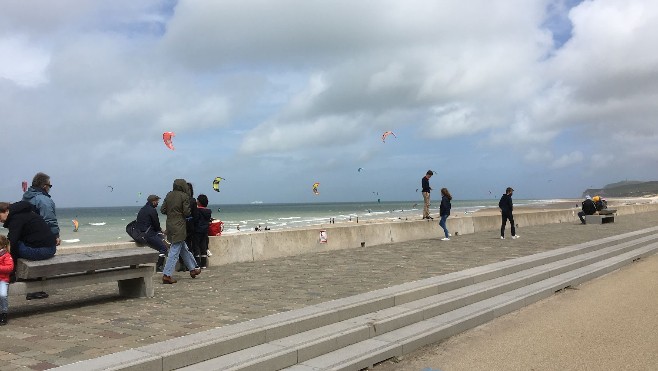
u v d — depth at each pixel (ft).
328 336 19.63
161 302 24.86
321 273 34.22
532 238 60.90
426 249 49.39
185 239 33.55
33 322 20.74
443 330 22.74
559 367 18.66
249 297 25.96
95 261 23.57
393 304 24.88
